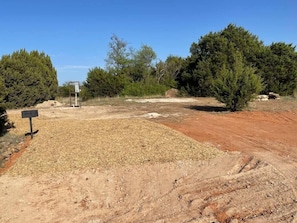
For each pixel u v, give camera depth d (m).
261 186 5.96
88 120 12.27
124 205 5.52
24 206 5.51
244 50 28.23
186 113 14.77
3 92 10.23
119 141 8.66
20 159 7.82
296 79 26.94
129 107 18.11
